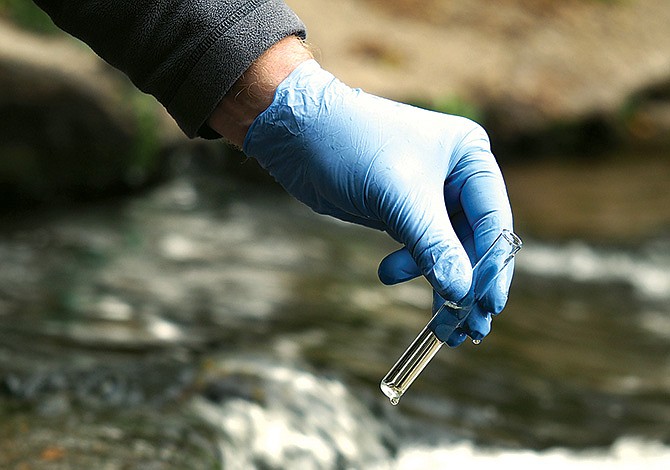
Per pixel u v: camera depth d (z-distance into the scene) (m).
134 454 2.61
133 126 7.23
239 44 1.67
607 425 3.68
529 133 11.52
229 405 3.03
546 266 6.79
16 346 3.46
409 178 1.67
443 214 1.66
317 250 6.26
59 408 2.87
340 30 11.72
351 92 1.73
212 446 2.76
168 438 2.73
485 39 12.82
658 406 3.96
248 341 3.91
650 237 7.73
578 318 5.49
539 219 8.20
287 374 3.32
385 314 4.76
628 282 6.56
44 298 4.37
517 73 12.12
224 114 1.75
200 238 6.22
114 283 4.81
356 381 3.50
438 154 1.71
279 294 4.93
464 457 3.21
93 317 4.08
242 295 4.82
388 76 10.75
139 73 1.71
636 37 13.90
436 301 1.71
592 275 6.66
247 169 8.21
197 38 1.67
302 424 3.05
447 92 10.85
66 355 3.40
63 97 6.81
